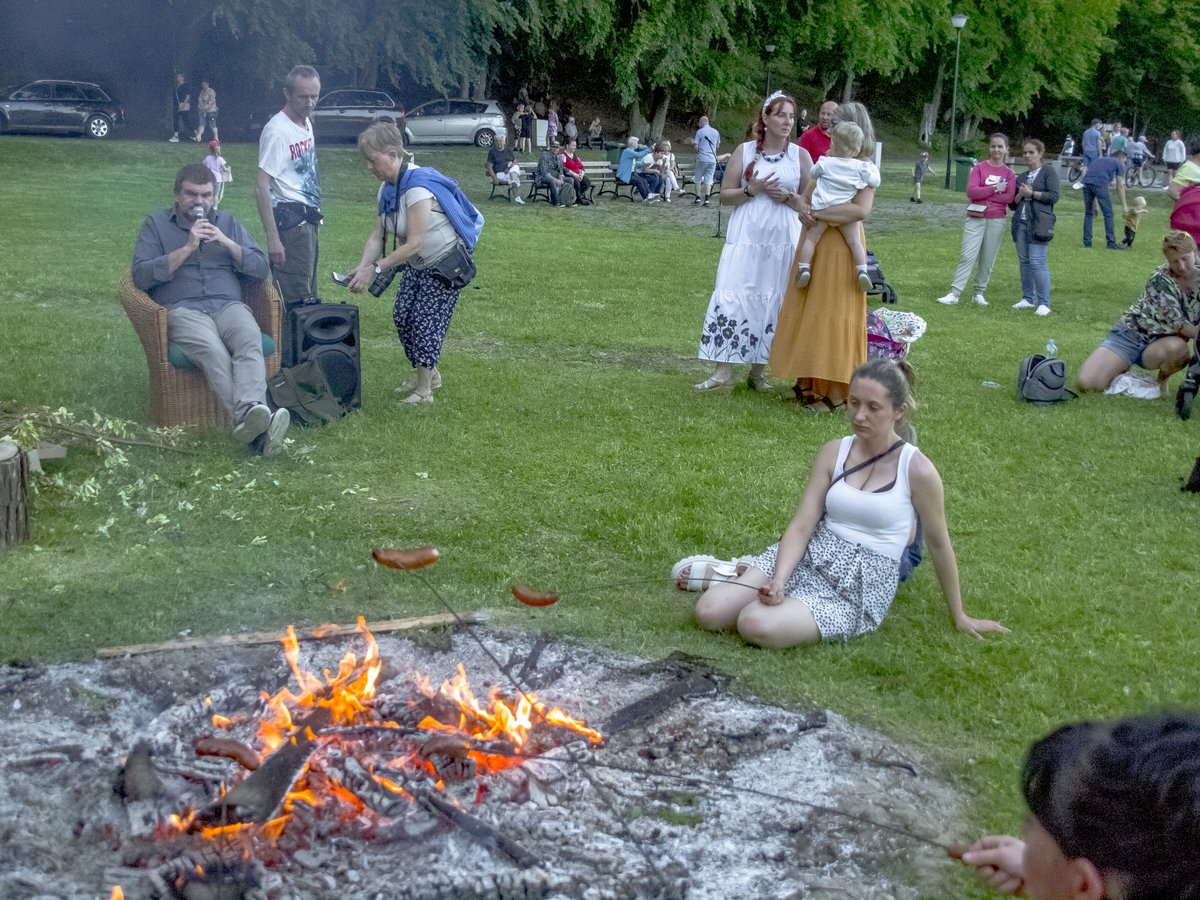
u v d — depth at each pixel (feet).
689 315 41.24
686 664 14.74
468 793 11.64
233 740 11.75
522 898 10.30
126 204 65.77
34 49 125.18
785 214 28.35
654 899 10.46
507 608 16.31
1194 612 17.39
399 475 21.88
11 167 81.20
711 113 161.68
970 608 17.16
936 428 27.17
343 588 16.69
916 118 186.91
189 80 118.52
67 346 30.53
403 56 114.73
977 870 7.25
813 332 27.09
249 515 19.47
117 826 10.78
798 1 143.54
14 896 9.76
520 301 42.27
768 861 11.09
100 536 18.29
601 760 12.56
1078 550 19.76
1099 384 31.01
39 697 13.24
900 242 69.82
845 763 12.83
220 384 22.70
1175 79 198.90
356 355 25.23
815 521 16.01
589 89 158.51
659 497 21.33
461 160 104.27
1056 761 4.59
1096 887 4.42
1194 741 4.33
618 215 78.43
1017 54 170.40
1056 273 56.08
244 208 67.15
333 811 11.06
